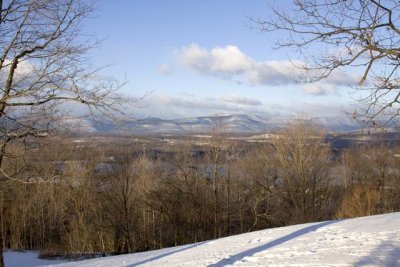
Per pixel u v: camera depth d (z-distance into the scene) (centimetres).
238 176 4072
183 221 3900
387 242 1156
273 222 3847
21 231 4669
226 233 3938
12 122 1052
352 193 3425
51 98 1027
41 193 4466
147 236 3966
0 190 3241
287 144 3884
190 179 3959
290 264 1062
